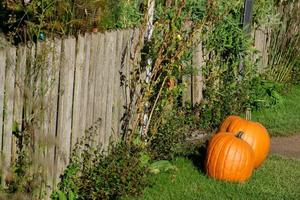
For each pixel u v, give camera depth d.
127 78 6.34
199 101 7.91
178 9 6.87
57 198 5.31
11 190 4.82
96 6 6.59
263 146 6.84
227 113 8.31
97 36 5.72
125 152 6.01
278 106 9.51
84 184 5.56
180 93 7.38
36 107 4.93
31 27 5.75
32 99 4.90
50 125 5.16
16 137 4.83
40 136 5.02
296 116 9.39
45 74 5.00
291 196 6.17
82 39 5.46
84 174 5.63
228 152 6.37
